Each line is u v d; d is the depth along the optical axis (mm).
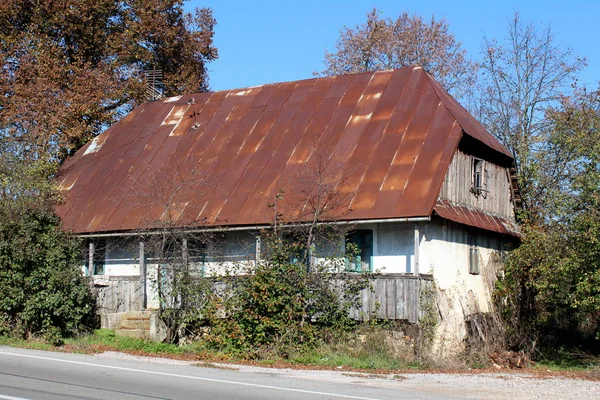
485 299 25844
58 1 34375
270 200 23516
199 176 26000
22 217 20625
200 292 20844
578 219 20234
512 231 27969
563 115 28719
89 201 27375
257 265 20578
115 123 32062
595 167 21500
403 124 24250
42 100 30766
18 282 19984
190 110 30375
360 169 23031
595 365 21047
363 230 22531
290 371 16531
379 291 20578
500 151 27266
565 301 21719
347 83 27562
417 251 20734
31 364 15211
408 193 21453
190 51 39656
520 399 13125
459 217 23016
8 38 33625
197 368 16047
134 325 22656
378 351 19734
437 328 21188
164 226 21984
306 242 21469
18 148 26641
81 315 21328
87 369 14773
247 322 19734
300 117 26844
